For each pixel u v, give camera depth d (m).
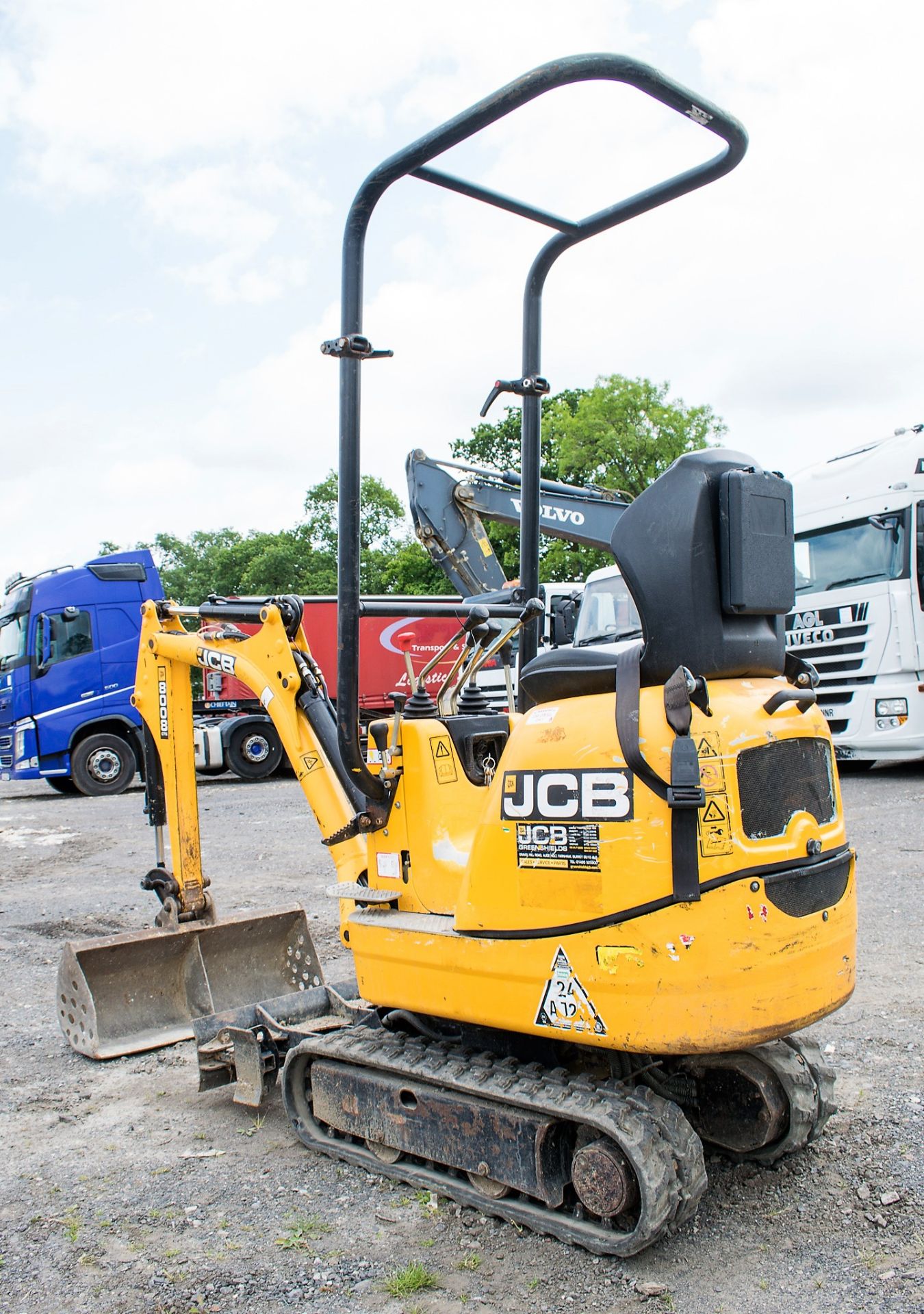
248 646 4.67
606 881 3.04
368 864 3.94
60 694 16.70
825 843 3.20
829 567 13.89
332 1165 3.84
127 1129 4.25
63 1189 3.75
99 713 16.92
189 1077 4.80
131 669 17.12
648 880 2.97
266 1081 4.54
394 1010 4.07
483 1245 3.26
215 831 12.14
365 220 3.47
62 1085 4.75
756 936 2.96
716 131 3.36
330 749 4.25
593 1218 3.21
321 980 5.57
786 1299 2.93
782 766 3.11
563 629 10.84
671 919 2.95
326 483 68.38
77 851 11.32
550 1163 3.23
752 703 3.13
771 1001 2.97
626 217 3.91
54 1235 3.42
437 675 19.00
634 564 3.16
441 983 3.49
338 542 3.56
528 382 4.25
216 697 18.78
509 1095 3.28
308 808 13.91
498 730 4.02
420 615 4.11
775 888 3.02
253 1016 4.54
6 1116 4.44
